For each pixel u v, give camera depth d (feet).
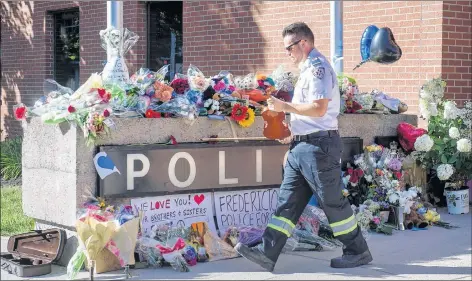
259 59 52.75
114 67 32.04
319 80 26.35
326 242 31.42
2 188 48.62
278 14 51.37
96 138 27.94
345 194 34.19
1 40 74.43
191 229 29.48
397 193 35.22
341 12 40.81
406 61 44.32
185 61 58.18
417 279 26.81
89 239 26.22
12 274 27.09
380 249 31.42
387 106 38.11
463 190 39.65
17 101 72.28
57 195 28.60
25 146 30.37
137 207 28.78
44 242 28.76
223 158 30.63
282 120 30.55
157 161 28.99
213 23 55.83
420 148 37.24
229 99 31.07
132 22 60.08
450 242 32.78
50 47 68.64
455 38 43.11
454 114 39.34
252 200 31.78
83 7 64.13
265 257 27.25
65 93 30.66
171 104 29.78
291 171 27.50
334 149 26.94
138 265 27.94
